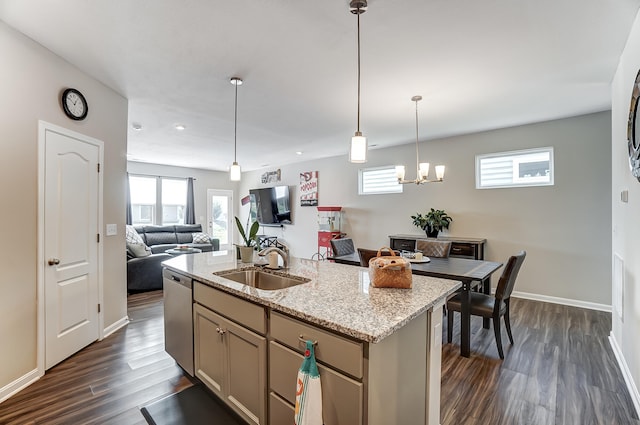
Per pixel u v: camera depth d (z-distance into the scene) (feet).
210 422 6.06
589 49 7.70
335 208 20.81
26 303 7.22
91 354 8.81
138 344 9.50
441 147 16.83
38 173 7.52
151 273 15.93
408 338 4.58
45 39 7.31
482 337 10.09
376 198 19.65
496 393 6.96
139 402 6.66
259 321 5.17
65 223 8.36
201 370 6.82
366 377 3.76
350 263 11.59
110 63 8.48
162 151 20.02
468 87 10.03
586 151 12.94
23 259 7.15
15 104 6.95
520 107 11.93
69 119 8.50
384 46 7.59
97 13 6.33
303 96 10.77
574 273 13.25
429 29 6.87
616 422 6.01
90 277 9.34
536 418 6.13
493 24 6.68
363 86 9.95
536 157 14.38
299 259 9.19
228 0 5.94
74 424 5.94
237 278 7.61
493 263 10.55
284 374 4.73
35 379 7.39
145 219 24.67
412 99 11.07
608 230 12.56
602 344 9.39
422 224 16.38
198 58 8.20
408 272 5.64
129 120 13.48
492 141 15.20
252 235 8.63
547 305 13.32
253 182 29.12
